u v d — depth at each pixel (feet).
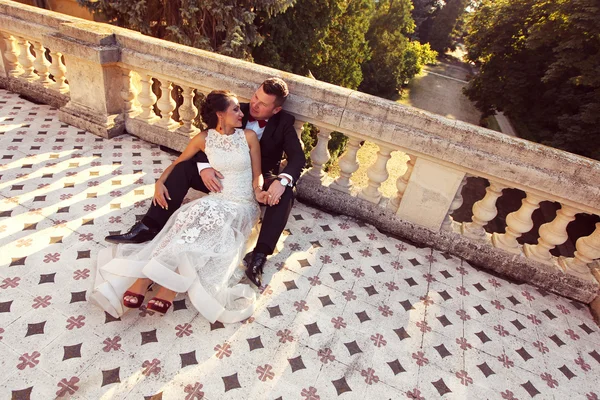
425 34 232.94
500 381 8.41
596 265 11.60
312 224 12.14
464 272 11.43
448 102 130.21
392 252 11.60
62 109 14.94
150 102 14.32
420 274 10.98
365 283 10.25
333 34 71.20
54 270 8.80
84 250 9.48
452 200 11.41
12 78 16.81
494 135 10.07
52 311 7.91
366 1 74.02
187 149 9.80
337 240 11.64
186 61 12.55
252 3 41.57
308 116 11.48
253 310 8.80
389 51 115.96
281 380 7.50
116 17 40.27
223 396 7.04
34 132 14.01
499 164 10.03
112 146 14.02
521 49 63.05
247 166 9.49
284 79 11.39
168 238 8.28
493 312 10.21
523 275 11.50
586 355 9.52
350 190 12.95
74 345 7.36
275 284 9.66
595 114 42.32
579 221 46.29
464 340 9.20
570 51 47.03
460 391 8.01
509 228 11.50
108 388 6.80
